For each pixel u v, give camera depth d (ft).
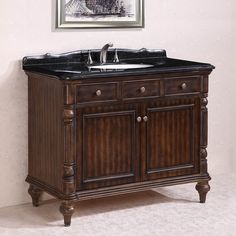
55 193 13.33
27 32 14.14
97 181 13.46
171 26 15.87
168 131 14.11
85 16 14.67
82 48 14.79
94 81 13.04
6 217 13.74
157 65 14.15
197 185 14.67
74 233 12.82
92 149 13.34
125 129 13.64
